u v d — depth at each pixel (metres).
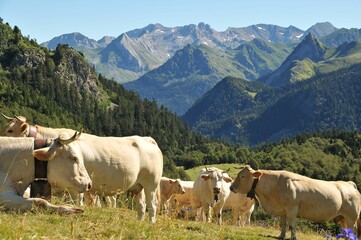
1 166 12.07
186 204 36.75
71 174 12.23
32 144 12.28
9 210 11.23
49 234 9.27
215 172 24.73
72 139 12.23
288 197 18.25
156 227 11.45
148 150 15.35
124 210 13.42
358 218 19.25
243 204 30.52
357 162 169.38
